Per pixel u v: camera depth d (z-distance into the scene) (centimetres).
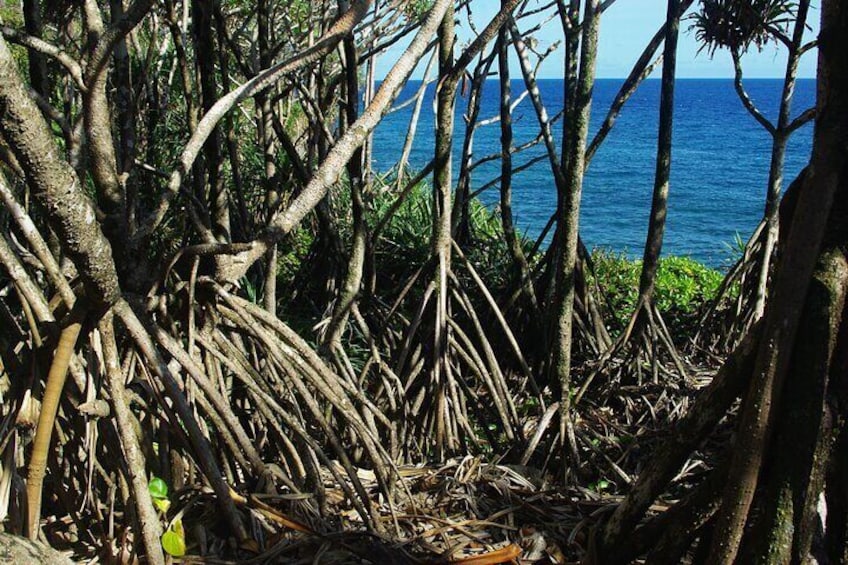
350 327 743
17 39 377
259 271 900
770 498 318
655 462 365
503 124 745
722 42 770
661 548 354
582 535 430
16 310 509
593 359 779
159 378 385
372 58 1345
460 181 749
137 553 380
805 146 5359
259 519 406
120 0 502
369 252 730
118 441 395
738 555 327
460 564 406
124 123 496
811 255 308
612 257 1138
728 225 2662
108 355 364
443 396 627
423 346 647
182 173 426
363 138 443
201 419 430
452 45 626
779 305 311
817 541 332
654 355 736
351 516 446
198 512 411
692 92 15562
